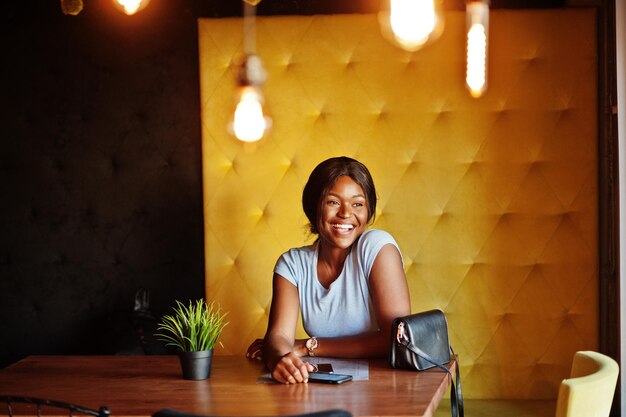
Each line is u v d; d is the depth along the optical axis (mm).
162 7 4430
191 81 4422
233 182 4176
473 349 4086
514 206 4039
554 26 4008
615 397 3805
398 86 4078
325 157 4117
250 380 2586
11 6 4449
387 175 4098
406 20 3053
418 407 2193
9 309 4516
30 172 4480
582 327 4023
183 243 4457
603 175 4016
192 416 1847
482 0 3902
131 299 4484
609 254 4000
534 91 4023
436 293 4098
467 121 4051
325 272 3043
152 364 2879
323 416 1812
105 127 4453
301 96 4125
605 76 3998
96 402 2359
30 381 2650
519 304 4055
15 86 4465
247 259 4180
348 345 2875
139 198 4461
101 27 4434
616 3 3711
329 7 4340
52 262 4500
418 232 4094
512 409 3895
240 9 4402
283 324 2947
